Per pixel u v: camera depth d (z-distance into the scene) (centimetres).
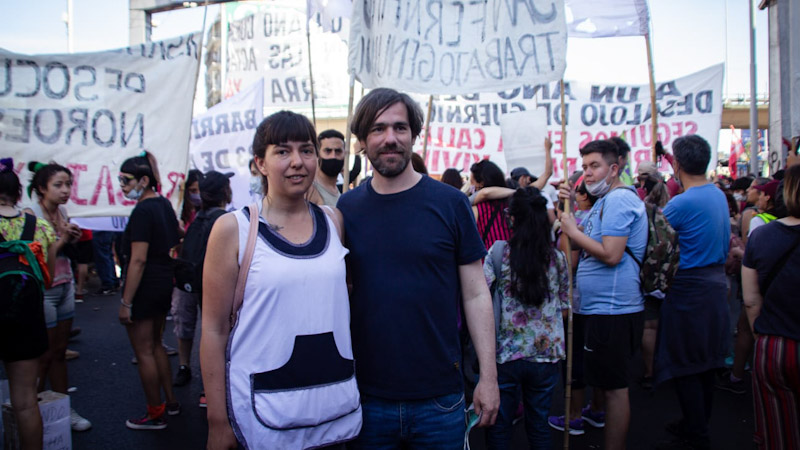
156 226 380
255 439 175
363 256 206
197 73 478
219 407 179
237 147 612
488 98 735
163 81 464
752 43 1309
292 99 737
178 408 418
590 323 317
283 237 187
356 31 327
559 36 337
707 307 332
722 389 473
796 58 845
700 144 358
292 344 179
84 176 444
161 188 448
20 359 287
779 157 1032
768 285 262
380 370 202
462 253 211
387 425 204
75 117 441
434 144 743
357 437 208
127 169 383
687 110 709
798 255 252
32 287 288
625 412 309
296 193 188
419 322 201
